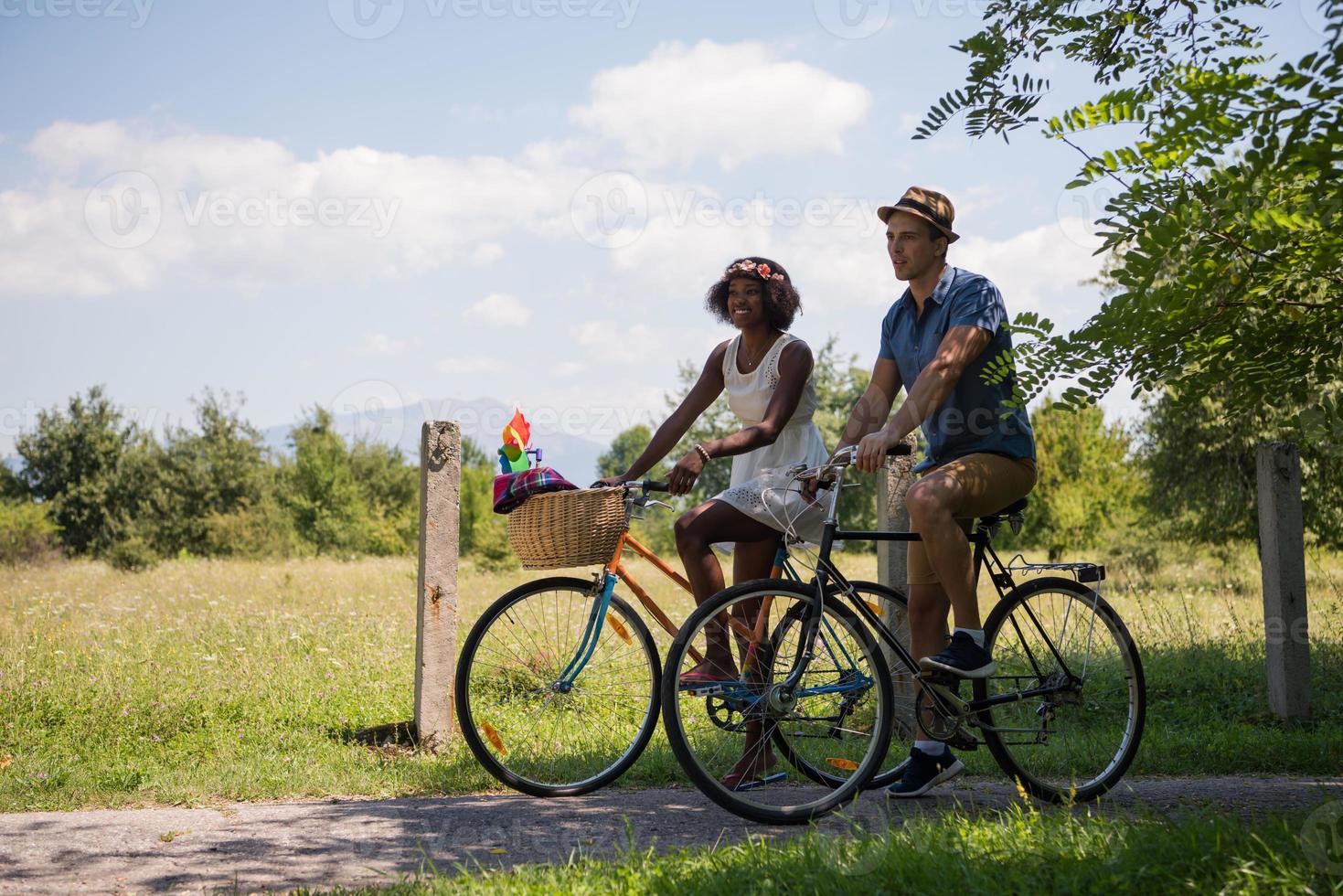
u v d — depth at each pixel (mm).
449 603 9109
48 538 61438
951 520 6566
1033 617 7207
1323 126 4449
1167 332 5426
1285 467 10867
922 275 7137
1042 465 47906
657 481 7434
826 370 73938
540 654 7871
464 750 8719
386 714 9992
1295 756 8844
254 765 8234
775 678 6855
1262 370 5895
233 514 64750
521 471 7500
